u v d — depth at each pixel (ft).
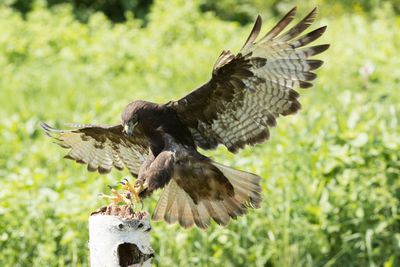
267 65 31.45
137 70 76.02
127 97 67.62
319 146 44.83
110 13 101.86
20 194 42.45
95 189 43.01
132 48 79.00
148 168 30.55
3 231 41.47
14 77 74.84
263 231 43.27
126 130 32.24
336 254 43.01
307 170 44.14
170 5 89.25
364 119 49.14
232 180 30.89
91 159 35.42
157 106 32.76
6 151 55.31
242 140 32.99
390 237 42.73
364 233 42.42
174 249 41.96
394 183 43.62
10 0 95.86
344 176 42.80
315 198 43.27
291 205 43.34
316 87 64.85
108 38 81.25
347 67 68.23
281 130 48.37
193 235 42.34
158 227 42.29
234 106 32.55
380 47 71.36
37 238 41.70
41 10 90.58
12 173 49.11
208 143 33.32
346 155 43.24
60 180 44.83
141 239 28.55
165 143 32.19
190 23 85.92
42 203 42.04
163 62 76.48
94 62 79.25
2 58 80.02
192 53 77.41
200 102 32.58
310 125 48.29
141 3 102.17
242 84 32.04
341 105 53.88
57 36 84.07
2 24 85.20
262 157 47.01
